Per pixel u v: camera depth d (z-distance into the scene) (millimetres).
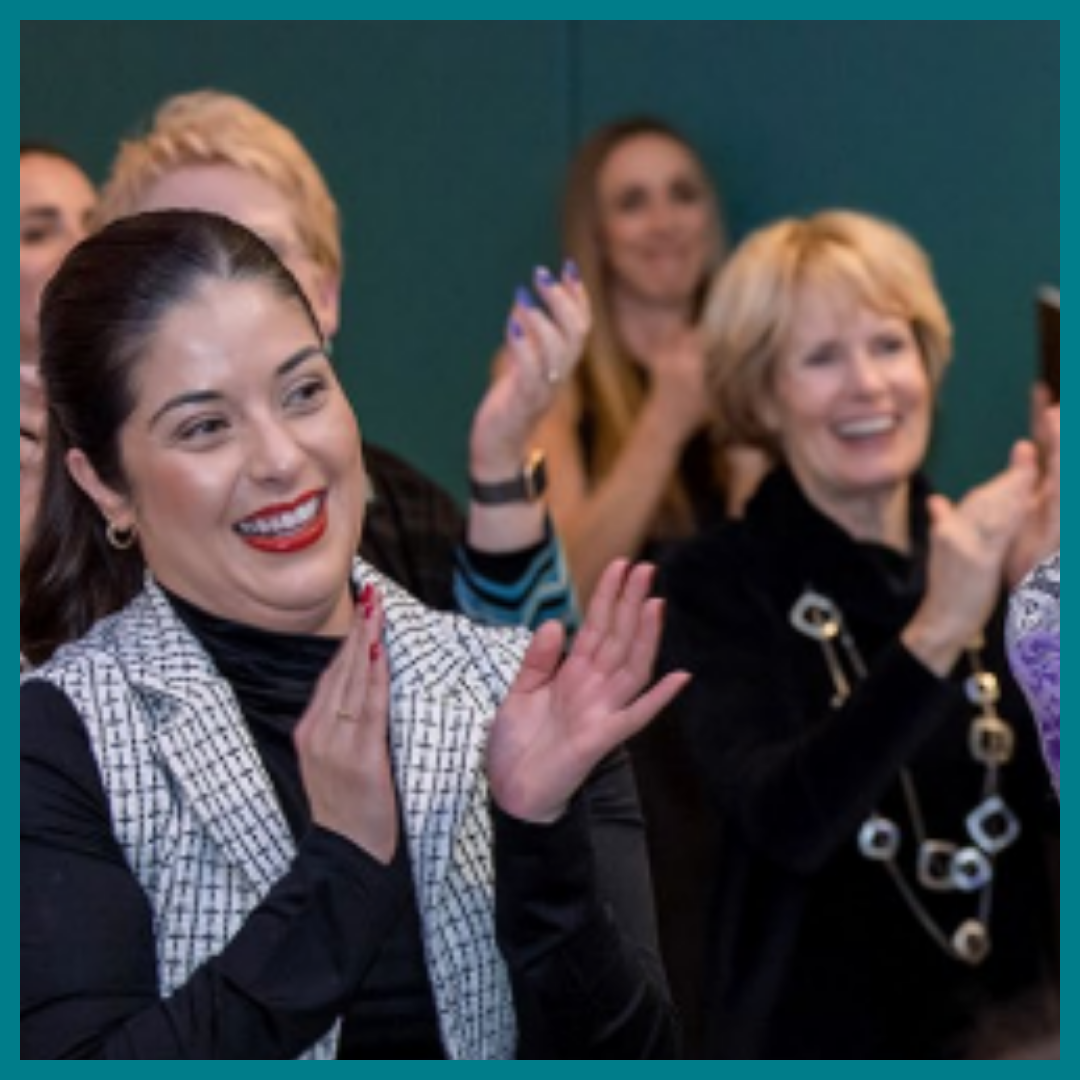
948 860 6285
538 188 9000
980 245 8758
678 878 6383
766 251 6820
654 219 8555
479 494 6102
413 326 9070
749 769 6254
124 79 9109
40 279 7148
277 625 4430
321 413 4352
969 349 8758
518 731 4219
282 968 4043
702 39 8930
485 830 4441
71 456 4438
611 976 4262
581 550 7984
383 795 4121
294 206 5980
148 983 4184
